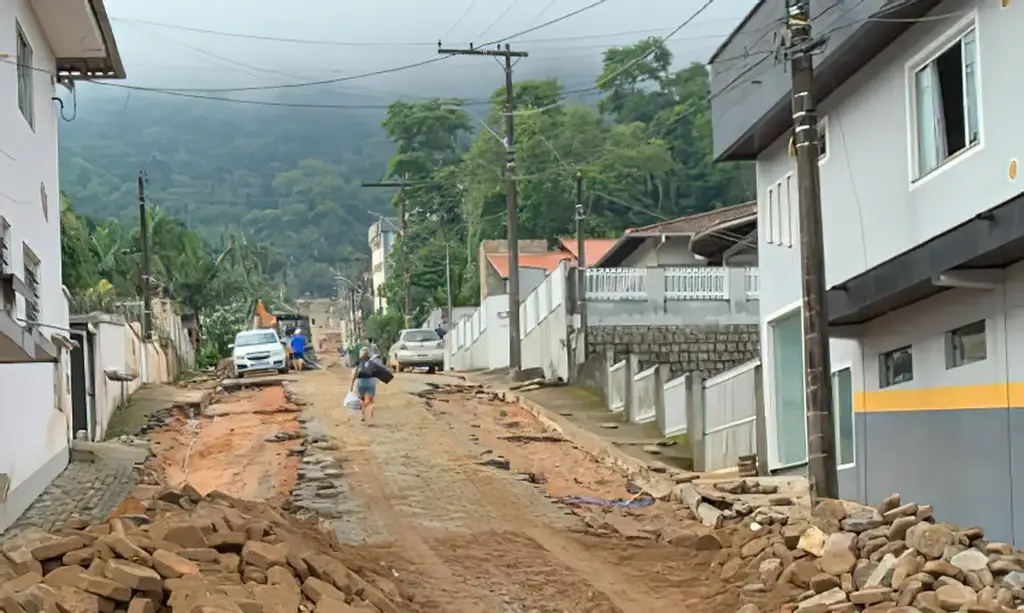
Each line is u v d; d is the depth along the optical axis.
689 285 32.47
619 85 64.06
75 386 22.11
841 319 15.27
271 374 39.69
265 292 86.25
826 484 13.45
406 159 77.25
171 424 25.44
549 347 33.91
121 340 28.09
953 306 13.02
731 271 32.59
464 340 47.62
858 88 15.70
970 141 12.79
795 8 13.72
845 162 16.25
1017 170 11.67
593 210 61.66
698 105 62.09
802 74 13.73
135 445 21.00
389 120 80.25
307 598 9.22
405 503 16.20
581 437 22.70
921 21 13.53
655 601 11.23
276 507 15.00
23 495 14.01
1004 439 11.88
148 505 11.27
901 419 14.48
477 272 66.12
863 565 10.54
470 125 81.25
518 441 22.73
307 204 162.50
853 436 16.25
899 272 13.12
